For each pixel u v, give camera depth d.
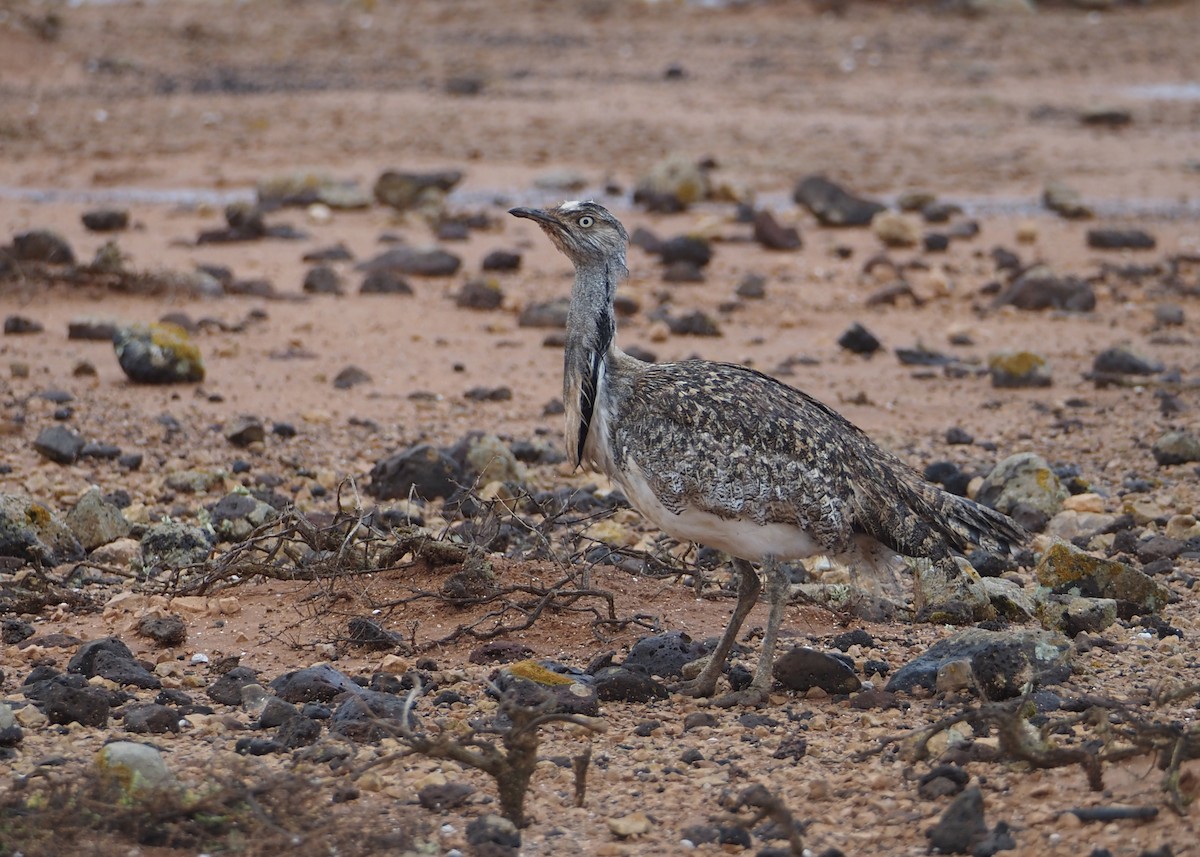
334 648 18.34
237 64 82.94
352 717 15.56
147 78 78.50
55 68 79.31
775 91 77.38
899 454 27.50
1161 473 26.45
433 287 41.41
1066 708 15.95
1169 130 70.06
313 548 20.41
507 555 21.47
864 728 15.93
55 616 19.31
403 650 18.17
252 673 17.17
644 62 85.38
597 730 13.68
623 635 18.88
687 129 67.38
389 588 20.00
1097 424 29.75
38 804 13.29
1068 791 13.93
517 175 58.12
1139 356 33.50
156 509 24.08
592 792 14.45
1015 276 42.66
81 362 31.45
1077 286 40.31
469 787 14.15
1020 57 88.62
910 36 93.50
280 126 66.88
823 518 16.23
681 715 16.56
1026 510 23.72
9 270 38.72
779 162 61.31
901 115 72.31
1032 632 17.25
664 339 36.03
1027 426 29.64
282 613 19.47
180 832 12.98
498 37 92.19
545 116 69.75
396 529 20.91
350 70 82.06
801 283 42.50
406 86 77.75
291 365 33.34
